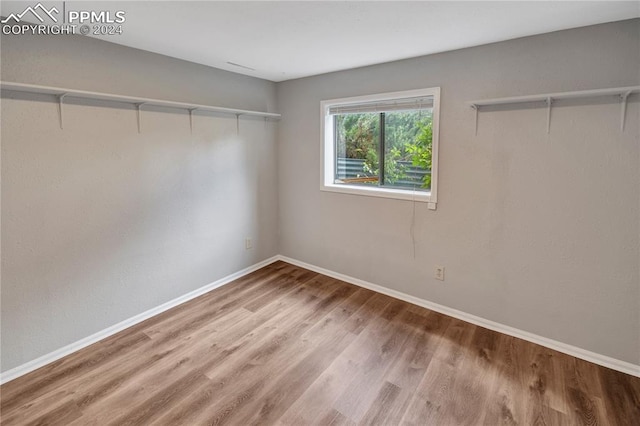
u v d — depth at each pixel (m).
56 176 2.20
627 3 1.72
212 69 3.12
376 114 3.27
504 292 2.55
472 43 2.38
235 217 3.55
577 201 2.18
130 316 2.70
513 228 2.45
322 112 3.46
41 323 2.20
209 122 3.16
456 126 2.61
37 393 1.95
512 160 2.39
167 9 1.83
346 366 2.20
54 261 2.23
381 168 3.31
